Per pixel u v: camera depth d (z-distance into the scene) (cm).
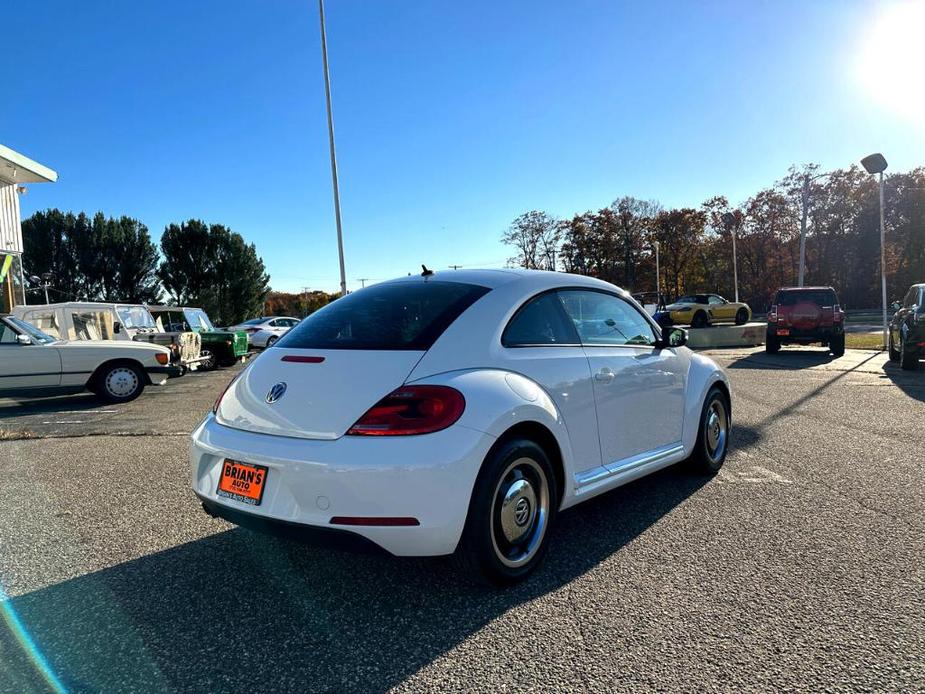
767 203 5625
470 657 235
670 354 440
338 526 254
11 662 237
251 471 279
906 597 276
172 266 4712
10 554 345
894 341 1361
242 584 304
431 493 254
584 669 226
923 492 430
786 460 523
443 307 313
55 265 4353
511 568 290
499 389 286
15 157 1516
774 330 1656
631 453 385
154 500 444
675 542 346
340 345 298
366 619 267
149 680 224
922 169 5416
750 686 213
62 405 989
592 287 394
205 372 1661
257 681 222
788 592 283
